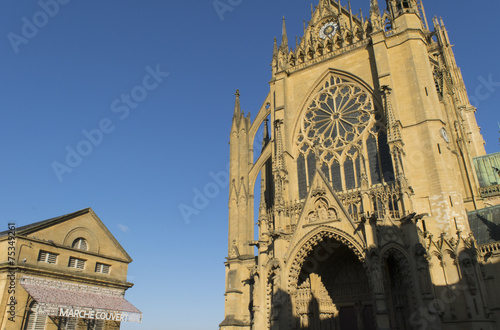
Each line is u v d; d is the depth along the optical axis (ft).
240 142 224.12
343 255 172.76
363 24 205.05
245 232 200.23
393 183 155.12
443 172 157.48
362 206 151.64
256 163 214.48
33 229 167.43
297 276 157.79
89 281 185.16
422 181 159.74
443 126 169.07
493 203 214.69
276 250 161.07
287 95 214.69
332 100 203.82
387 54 186.70
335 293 170.19
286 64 221.05
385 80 180.24
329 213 157.79
